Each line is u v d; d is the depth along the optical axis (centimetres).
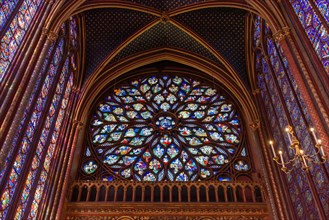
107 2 2217
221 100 2598
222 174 2189
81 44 2464
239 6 2164
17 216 1486
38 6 1725
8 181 1415
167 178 2158
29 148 1633
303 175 1664
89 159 2275
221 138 2389
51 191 1842
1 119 1301
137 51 2655
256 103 2348
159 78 2769
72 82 2361
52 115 1967
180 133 2412
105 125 2467
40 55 1592
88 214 1928
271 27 1788
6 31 1425
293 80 1780
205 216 1920
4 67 1412
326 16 1463
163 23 2534
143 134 2414
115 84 2694
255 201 1983
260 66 2375
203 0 2311
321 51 1467
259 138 2197
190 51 2655
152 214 1925
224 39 2550
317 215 1500
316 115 1394
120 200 2009
